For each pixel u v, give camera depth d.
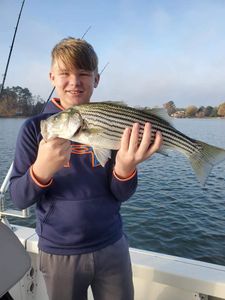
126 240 2.59
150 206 8.51
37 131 2.43
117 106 2.29
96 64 2.66
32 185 2.15
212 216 7.73
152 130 2.31
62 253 2.27
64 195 2.29
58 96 2.66
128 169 2.22
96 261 2.31
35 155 2.40
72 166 2.35
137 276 2.90
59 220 2.28
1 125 38.69
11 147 19.98
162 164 15.14
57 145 2.10
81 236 2.27
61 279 2.28
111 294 2.39
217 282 2.62
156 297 2.94
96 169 2.38
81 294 2.34
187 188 10.48
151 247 6.13
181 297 2.86
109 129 2.28
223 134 24.83
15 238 2.07
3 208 3.07
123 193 2.36
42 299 3.26
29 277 3.15
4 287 1.84
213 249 6.01
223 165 14.62
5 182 3.08
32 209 8.32
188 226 7.06
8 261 1.94
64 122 2.17
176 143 2.43
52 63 2.64
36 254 3.19
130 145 2.10
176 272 2.77
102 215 2.34
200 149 2.50
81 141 2.23
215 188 10.53
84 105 2.25
